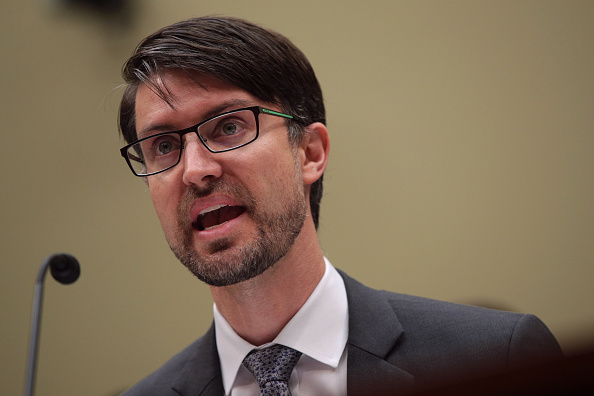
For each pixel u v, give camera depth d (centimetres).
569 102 577
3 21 632
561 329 555
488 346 252
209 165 244
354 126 602
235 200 247
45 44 628
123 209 624
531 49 585
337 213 595
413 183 596
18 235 630
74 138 627
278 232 250
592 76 574
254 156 247
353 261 587
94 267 623
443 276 580
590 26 577
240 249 244
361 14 606
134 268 623
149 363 609
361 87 603
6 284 626
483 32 594
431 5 599
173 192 252
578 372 61
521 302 567
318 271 271
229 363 274
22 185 633
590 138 572
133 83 273
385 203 596
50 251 627
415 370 254
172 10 604
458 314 268
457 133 592
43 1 621
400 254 589
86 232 626
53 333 617
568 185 573
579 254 566
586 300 557
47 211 630
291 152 260
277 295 261
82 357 612
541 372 62
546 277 570
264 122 254
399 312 275
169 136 254
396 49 602
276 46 269
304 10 607
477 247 581
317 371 260
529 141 582
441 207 588
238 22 265
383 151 600
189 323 615
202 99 251
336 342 263
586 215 565
